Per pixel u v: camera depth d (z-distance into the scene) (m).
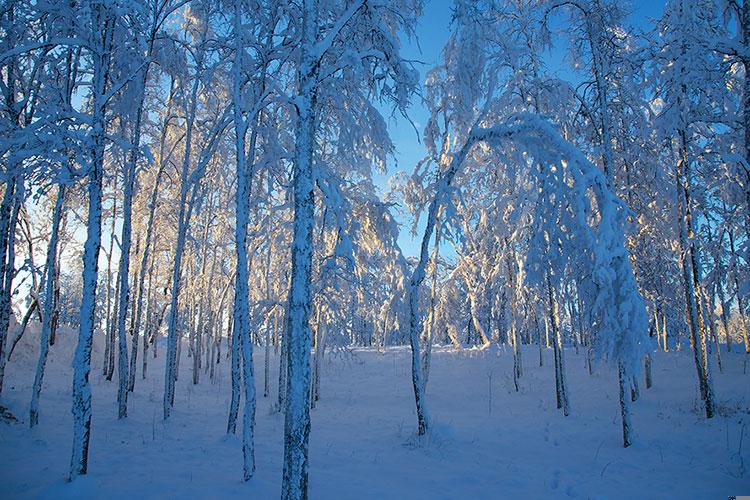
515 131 9.52
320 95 10.27
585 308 8.49
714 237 14.54
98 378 19.50
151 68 14.67
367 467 8.35
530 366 22.28
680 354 22.23
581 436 11.20
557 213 8.41
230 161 17.66
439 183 11.56
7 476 6.88
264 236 14.47
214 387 20.81
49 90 8.87
